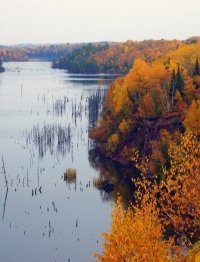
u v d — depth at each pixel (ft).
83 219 305.32
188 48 546.26
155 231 87.81
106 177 386.32
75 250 265.13
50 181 381.60
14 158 451.94
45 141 485.97
